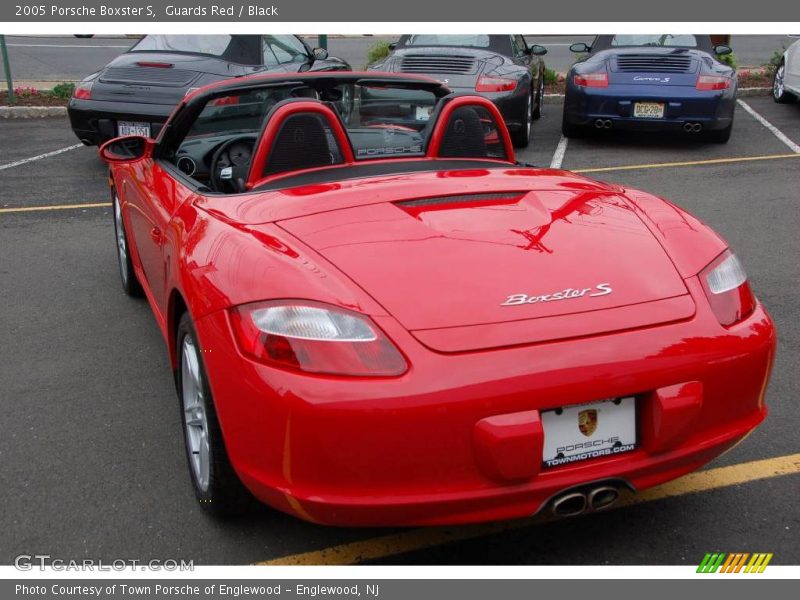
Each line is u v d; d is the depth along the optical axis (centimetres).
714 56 990
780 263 549
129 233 438
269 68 860
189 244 277
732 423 244
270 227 264
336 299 224
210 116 391
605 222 276
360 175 323
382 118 375
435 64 910
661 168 863
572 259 250
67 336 442
